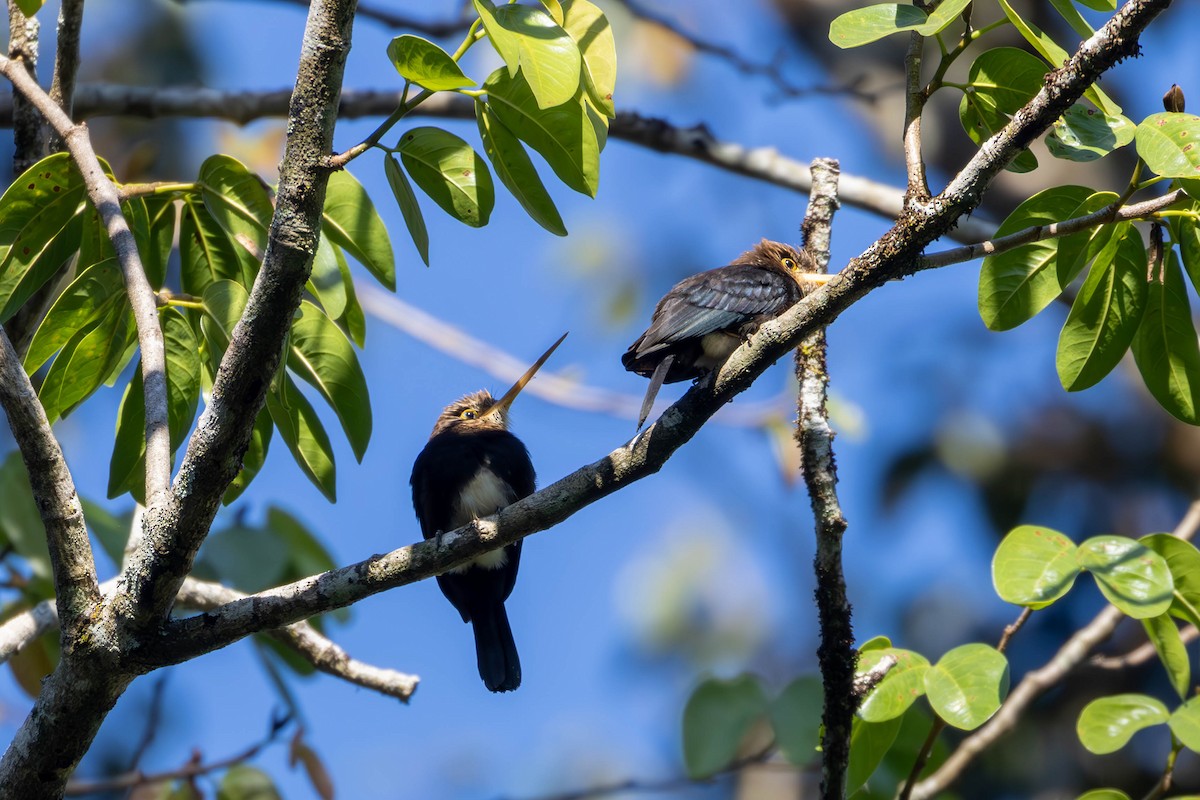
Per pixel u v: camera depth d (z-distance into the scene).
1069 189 7.88
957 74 19.31
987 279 8.39
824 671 7.88
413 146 7.61
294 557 12.15
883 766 10.22
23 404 7.07
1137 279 8.12
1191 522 11.27
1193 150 6.97
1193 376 8.29
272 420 9.09
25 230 8.61
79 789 11.14
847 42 7.29
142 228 8.98
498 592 11.79
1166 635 8.97
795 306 7.34
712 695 10.55
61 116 8.62
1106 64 6.56
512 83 7.15
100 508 11.42
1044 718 16.56
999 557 8.45
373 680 9.69
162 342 7.81
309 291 9.12
